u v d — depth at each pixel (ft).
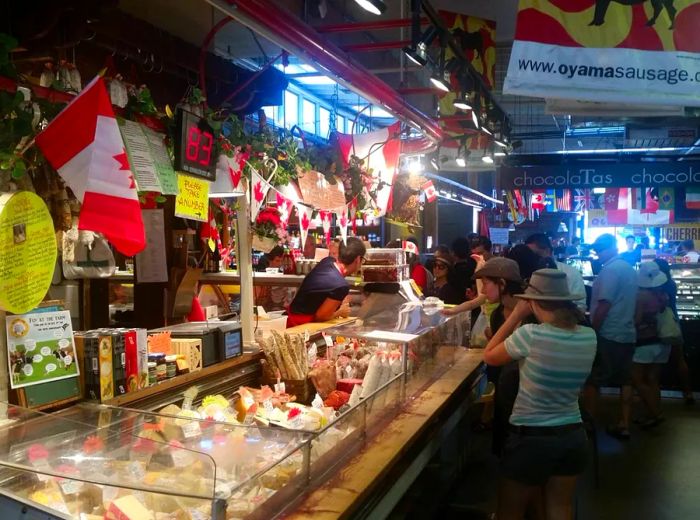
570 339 10.55
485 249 27.45
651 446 19.27
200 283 17.25
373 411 9.43
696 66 13.98
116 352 8.02
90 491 5.73
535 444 10.57
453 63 17.42
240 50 19.24
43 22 9.00
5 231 6.57
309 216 13.92
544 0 14.16
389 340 11.66
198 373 9.61
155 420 7.17
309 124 27.63
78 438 6.63
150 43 13.69
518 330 10.88
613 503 15.12
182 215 9.02
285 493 6.59
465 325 17.38
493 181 65.67
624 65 14.07
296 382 10.68
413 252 26.32
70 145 6.88
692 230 47.01
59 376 7.48
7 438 6.45
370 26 13.01
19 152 6.81
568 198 52.34
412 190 22.16
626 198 46.73
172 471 5.77
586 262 33.71
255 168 11.60
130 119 8.29
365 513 7.65
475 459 17.89
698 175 26.58
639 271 21.04
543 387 10.57
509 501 11.00
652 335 20.84
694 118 32.45
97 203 6.91
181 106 9.24
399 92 16.83
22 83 6.99
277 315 17.58
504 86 14.20
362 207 17.04
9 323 7.04
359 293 18.28
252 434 7.15
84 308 14.90
